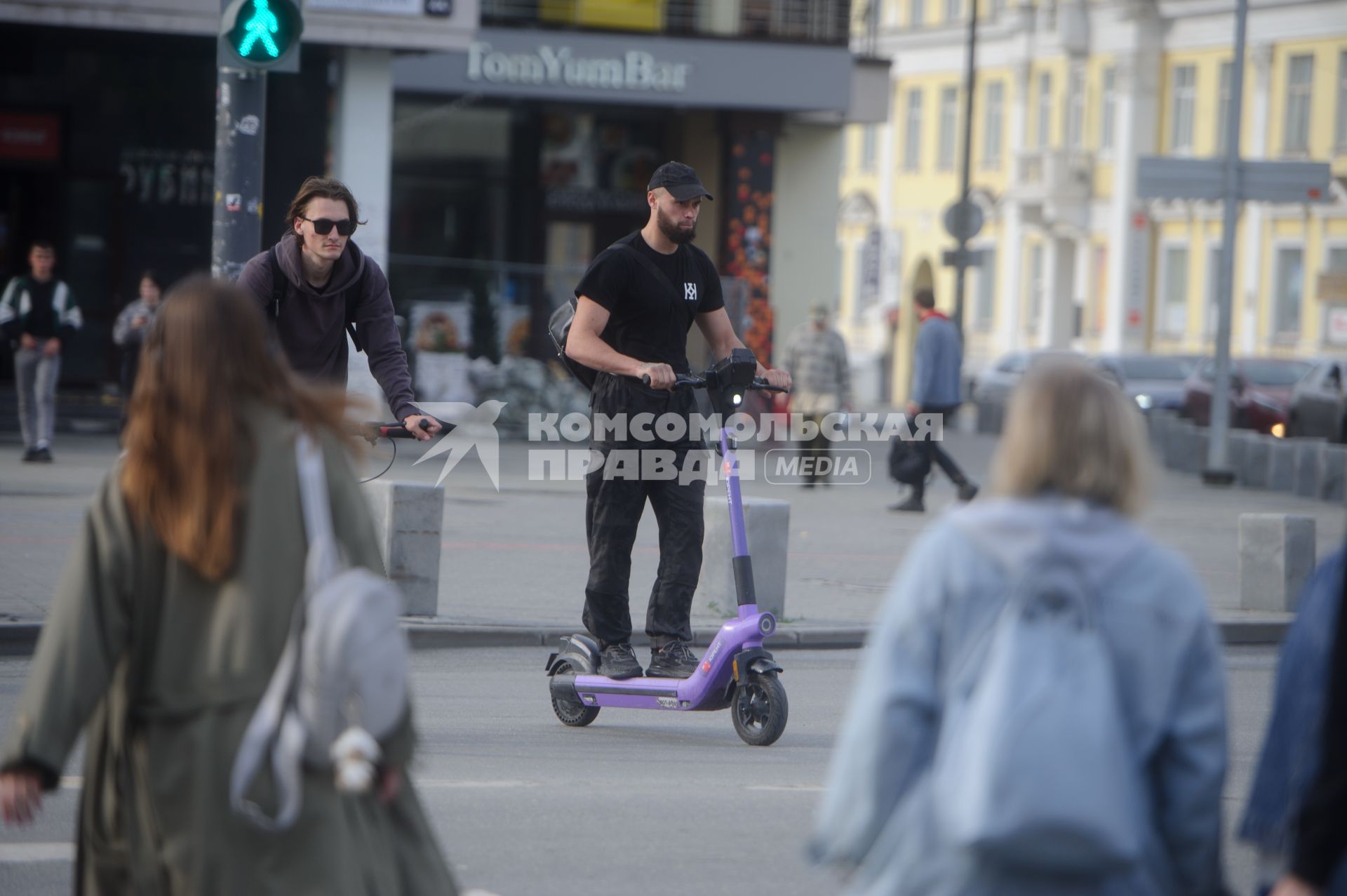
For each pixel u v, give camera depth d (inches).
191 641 435.2
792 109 3452.3
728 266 3528.5
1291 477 2906.0
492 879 697.0
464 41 2815.0
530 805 821.9
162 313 446.9
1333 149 5639.8
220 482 431.8
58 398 2903.5
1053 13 6638.8
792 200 3683.6
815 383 2669.8
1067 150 6496.1
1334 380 3491.6
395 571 1354.6
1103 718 374.3
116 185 2999.5
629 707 1007.6
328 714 423.2
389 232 3575.3
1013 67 6870.1
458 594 1488.7
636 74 3371.1
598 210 3705.7
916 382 2279.8
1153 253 6314.0
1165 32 6230.3
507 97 3395.7
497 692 1155.9
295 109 2903.5
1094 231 6486.2
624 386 991.0
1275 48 5812.0
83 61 2972.4
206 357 438.6
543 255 3683.6
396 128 3580.2
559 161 3676.2
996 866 373.4
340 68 2859.3
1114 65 6358.3
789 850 753.0
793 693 1181.7
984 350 7066.9
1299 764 429.7
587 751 965.2
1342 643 398.9
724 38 3403.1
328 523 440.1
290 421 447.2
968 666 386.3
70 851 727.7
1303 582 1542.8
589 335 971.9
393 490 1353.3
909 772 388.8
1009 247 6914.4
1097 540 392.8
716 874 712.4
